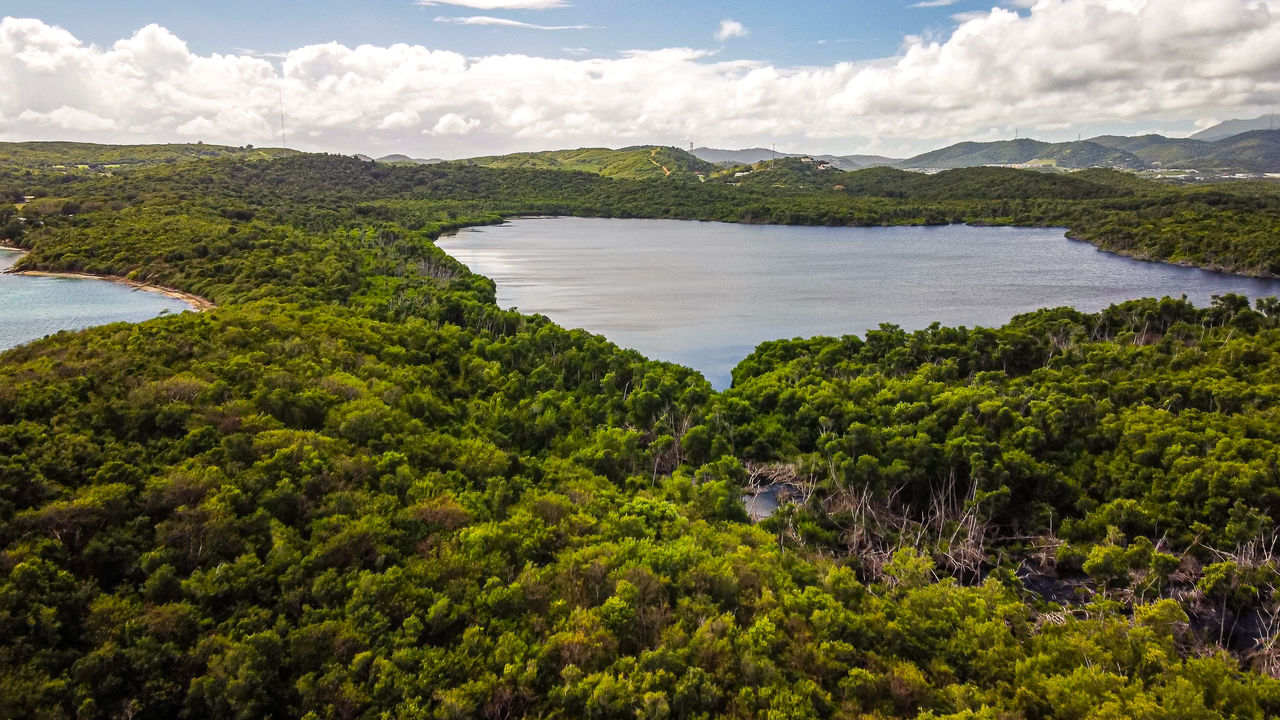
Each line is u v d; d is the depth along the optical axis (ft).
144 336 214.69
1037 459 185.26
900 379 244.63
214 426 159.94
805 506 176.35
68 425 147.64
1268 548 150.92
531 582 121.49
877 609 125.90
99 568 115.44
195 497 131.13
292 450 149.59
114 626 102.94
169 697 96.73
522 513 146.72
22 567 103.96
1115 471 177.58
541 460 194.18
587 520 148.56
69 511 118.32
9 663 93.76
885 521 174.70
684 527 152.15
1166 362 253.03
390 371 223.71
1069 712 97.66
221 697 95.20
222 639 102.58
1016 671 107.34
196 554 119.65
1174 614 123.34
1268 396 203.62
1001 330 301.43
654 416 223.51
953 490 182.91
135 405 160.56
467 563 126.62
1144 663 109.60
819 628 115.75
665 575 125.18
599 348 265.54
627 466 195.31
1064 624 123.75
